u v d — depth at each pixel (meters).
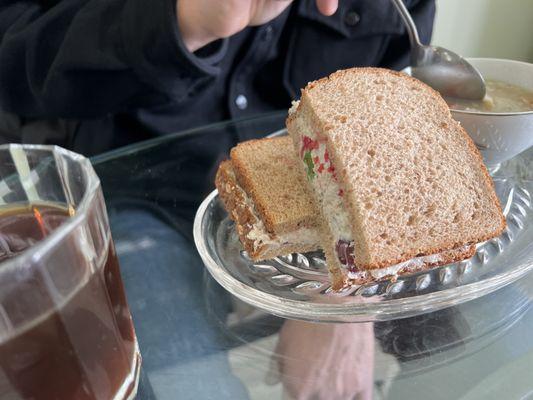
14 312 0.38
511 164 0.98
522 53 2.47
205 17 1.08
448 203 0.72
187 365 0.64
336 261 0.74
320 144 0.78
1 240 0.48
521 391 0.59
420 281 0.73
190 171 1.07
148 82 1.20
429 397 0.59
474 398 0.58
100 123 1.44
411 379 0.61
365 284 0.73
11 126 1.57
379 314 0.66
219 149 1.14
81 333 0.43
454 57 0.94
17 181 0.51
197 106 1.47
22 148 0.50
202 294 0.76
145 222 0.91
